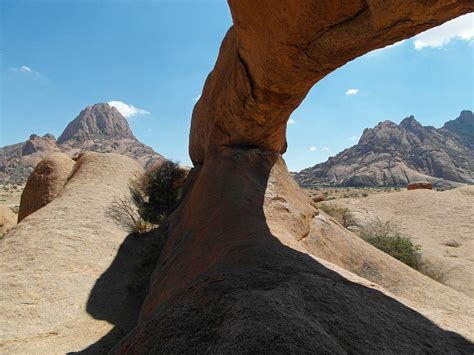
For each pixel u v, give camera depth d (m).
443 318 4.70
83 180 16.95
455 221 23.66
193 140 15.05
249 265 4.77
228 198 8.90
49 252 10.45
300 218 9.16
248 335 3.05
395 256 15.12
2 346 6.78
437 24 4.55
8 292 8.41
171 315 3.74
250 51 7.87
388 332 3.65
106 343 7.26
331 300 3.94
